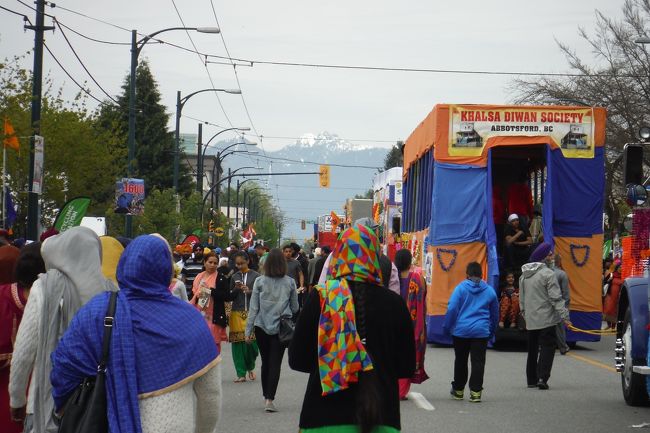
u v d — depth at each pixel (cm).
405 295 1298
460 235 2030
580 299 2056
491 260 2009
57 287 625
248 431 1080
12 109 2438
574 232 2055
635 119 3738
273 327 1246
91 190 3425
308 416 549
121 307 504
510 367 1744
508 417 1177
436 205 2039
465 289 1305
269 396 1230
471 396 1308
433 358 1870
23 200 2867
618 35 3709
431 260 2042
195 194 5062
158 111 8206
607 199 3959
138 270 512
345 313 545
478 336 1301
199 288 1545
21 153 2548
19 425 736
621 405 1285
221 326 1549
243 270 1553
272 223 15212
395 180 3319
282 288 1259
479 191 2034
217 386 521
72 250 636
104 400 490
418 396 1363
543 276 1437
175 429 498
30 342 618
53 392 505
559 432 1073
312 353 559
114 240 811
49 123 3138
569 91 3997
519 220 2164
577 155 2048
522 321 2036
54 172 3122
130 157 3136
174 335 504
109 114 7738
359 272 559
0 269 815
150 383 497
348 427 539
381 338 554
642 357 1217
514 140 2039
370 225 1088
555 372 1670
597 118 2053
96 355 496
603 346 2227
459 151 2041
